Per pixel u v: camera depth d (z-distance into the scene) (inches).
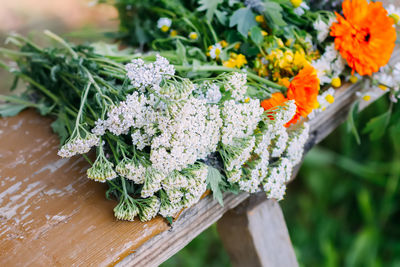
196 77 34.6
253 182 33.1
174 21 38.7
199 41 37.7
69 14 64.9
